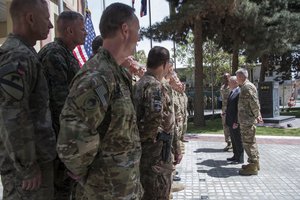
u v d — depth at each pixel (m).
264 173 8.10
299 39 23.06
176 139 4.31
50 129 2.91
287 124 18.44
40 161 2.85
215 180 7.52
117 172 2.37
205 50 38.94
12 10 2.94
